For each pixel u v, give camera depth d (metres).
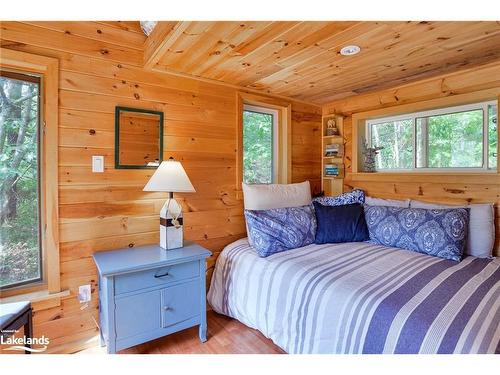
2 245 1.68
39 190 1.78
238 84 2.53
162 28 1.74
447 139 2.49
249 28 1.56
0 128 1.67
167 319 1.78
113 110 1.96
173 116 2.22
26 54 1.65
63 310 1.79
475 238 2.03
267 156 2.96
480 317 1.21
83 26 1.84
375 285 1.53
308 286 1.67
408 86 2.57
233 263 2.23
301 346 1.61
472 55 1.92
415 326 1.20
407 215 2.23
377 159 2.99
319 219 2.43
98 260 1.72
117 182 1.98
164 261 1.72
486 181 2.17
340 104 3.12
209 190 2.43
